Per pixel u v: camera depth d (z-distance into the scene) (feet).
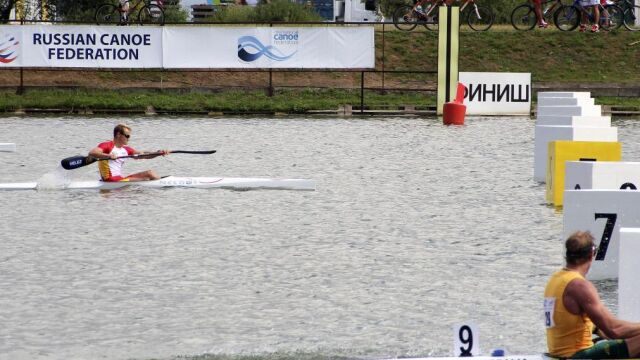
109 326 142.51
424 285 162.71
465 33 553.64
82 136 357.61
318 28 449.48
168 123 408.46
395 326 142.20
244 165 295.89
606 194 163.43
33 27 444.14
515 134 374.02
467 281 164.76
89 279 166.50
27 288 160.76
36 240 194.90
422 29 557.33
